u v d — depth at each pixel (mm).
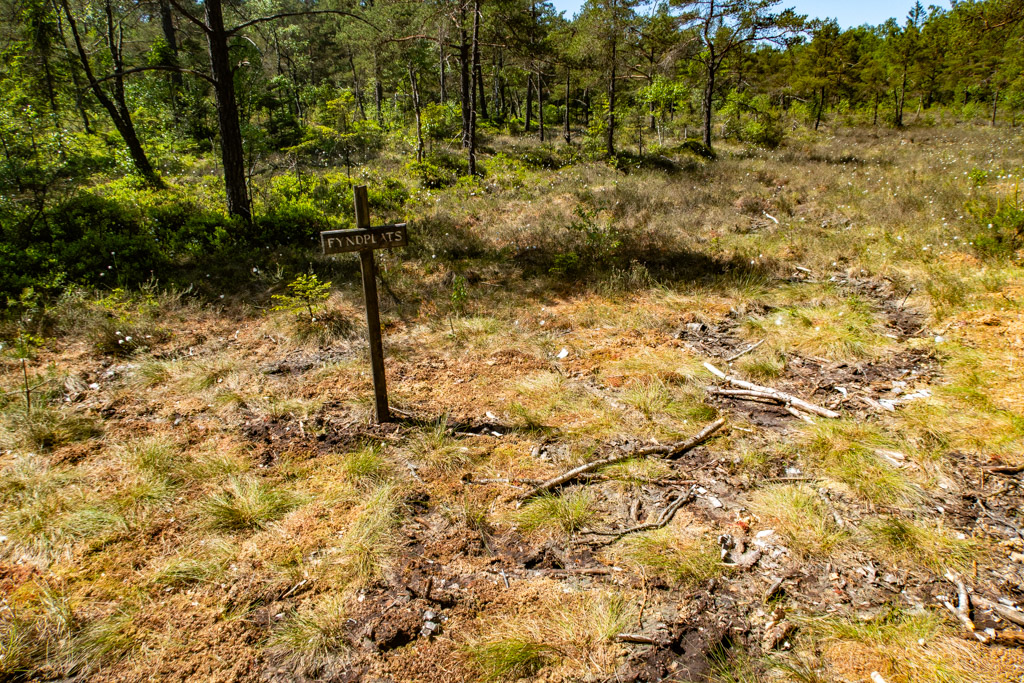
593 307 7156
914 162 16016
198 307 6918
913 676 2420
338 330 6340
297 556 3100
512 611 2812
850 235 9531
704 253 9180
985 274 7117
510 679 2457
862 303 6895
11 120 10195
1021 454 3842
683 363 5504
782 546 3195
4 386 4820
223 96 10367
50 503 3418
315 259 8859
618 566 3109
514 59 20250
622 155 20328
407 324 6633
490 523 3426
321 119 24125
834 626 2676
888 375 5191
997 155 15695
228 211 10773
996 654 2516
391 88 31484
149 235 9328
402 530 3350
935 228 9125
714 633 2688
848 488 3633
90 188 12289
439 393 4996
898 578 2971
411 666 2520
